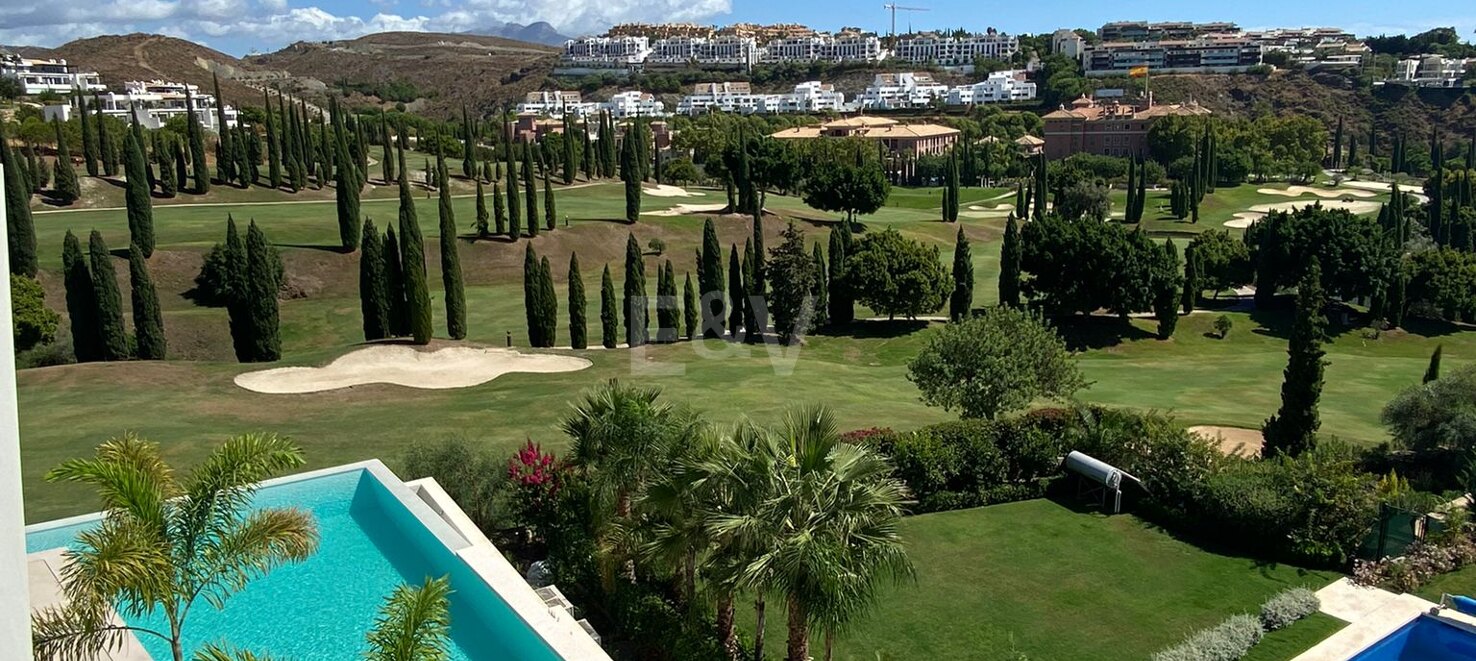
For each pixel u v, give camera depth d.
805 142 154.38
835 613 14.26
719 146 156.25
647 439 18.42
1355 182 153.12
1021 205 109.81
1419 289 70.12
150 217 64.69
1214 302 76.62
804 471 14.71
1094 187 111.62
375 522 20.42
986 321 32.47
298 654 15.63
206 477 12.27
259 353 46.69
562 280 74.88
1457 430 29.23
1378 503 23.38
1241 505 24.06
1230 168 141.25
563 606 19.20
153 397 35.00
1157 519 26.30
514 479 22.78
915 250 60.91
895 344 57.03
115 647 13.08
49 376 37.03
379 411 33.81
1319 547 23.22
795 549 13.75
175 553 11.88
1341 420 39.19
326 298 66.81
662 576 19.47
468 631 16.06
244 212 85.75
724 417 32.41
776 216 95.94
